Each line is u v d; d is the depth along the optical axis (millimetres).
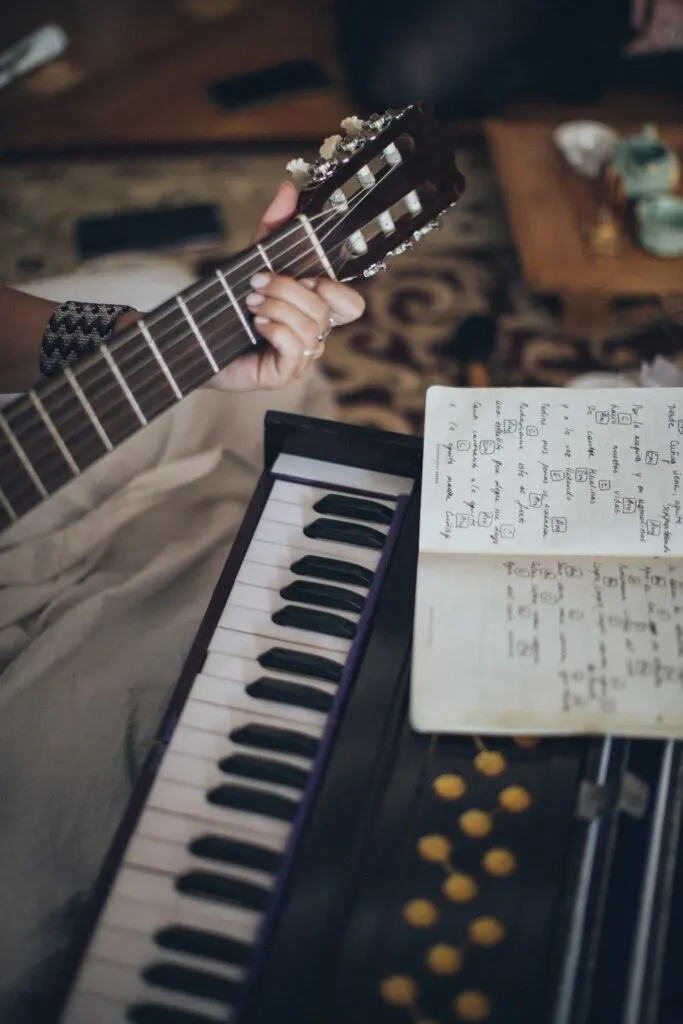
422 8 2055
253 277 989
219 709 925
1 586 1188
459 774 880
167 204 2057
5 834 1027
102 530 1216
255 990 833
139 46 2412
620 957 817
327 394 1376
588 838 844
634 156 1644
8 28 2486
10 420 982
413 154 1002
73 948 854
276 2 2545
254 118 2229
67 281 1379
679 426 986
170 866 874
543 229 1665
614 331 1810
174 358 999
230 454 1292
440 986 825
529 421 995
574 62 2201
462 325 1698
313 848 867
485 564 939
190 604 1156
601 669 888
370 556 997
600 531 947
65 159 2148
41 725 1078
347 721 911
